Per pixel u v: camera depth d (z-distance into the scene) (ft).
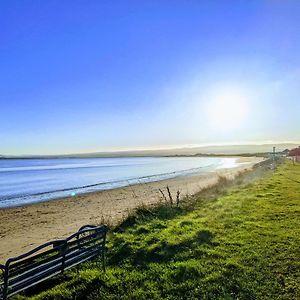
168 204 61.67
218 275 26.71
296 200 62.54
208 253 31.73
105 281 26.55
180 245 34.19
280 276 26.40
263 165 195.21
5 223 70.08
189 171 254.47
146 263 30.27
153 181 167.43
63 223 67.21
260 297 23.26
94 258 30.50
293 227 41.19
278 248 32.89
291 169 158.20
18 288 21.11
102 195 114.93
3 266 20.29
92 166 428.15
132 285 25.98
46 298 24.41
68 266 25.66
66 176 235.61
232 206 57.82
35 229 62.44
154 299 23.76
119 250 33.50
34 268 22.98
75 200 104.88
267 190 79.87
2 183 184.14
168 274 27.48
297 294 23.50
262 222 44.55
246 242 35.22
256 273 27.07
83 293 24.95
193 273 27.40
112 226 45.73
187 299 23.53
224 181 100.89
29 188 154.81
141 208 54.29
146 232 41.16
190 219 47.62
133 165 433.89
